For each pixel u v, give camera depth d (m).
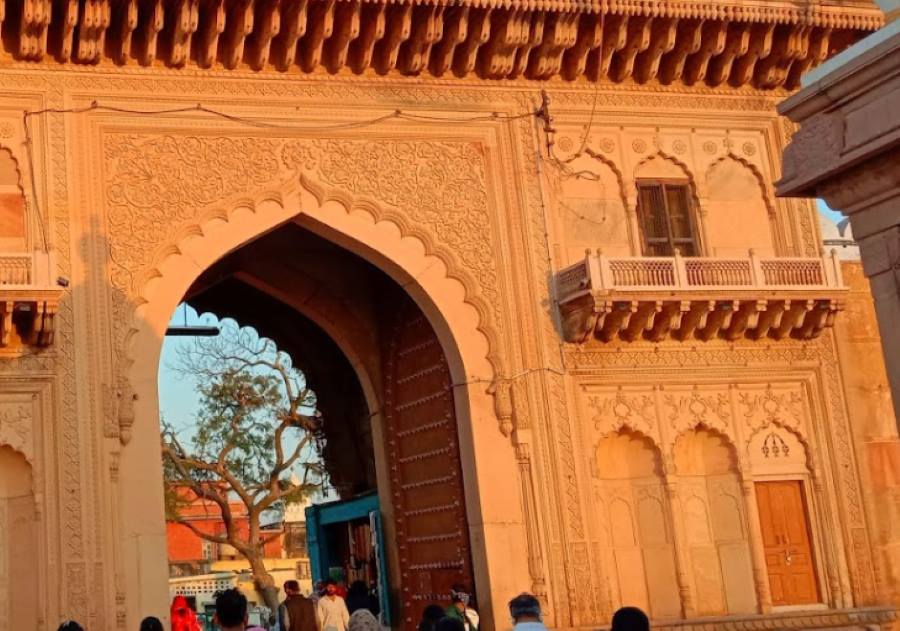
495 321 12.27
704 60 13.30
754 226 13.45
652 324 12.38
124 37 11.36
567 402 12.23
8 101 11.13
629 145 13.16
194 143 11.68
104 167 11.31
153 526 10.71
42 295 10.28
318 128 12.09
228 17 11.69
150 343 11.11
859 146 5.68
